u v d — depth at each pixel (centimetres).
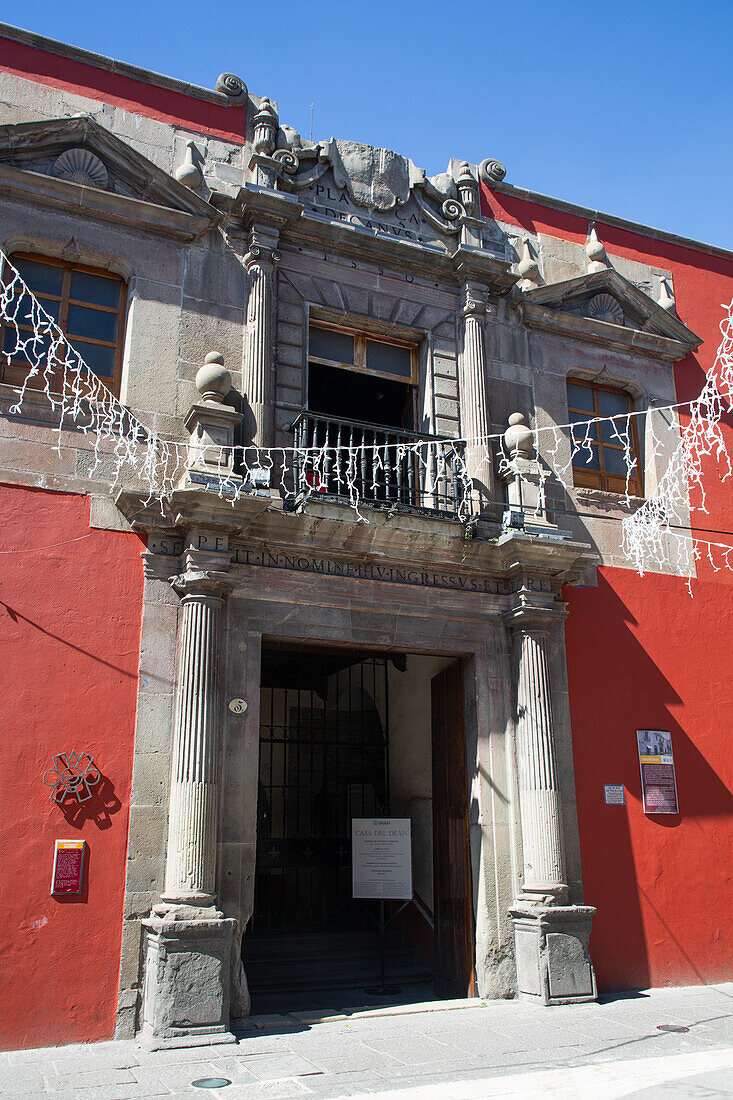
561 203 1230
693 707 1091
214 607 823
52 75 943
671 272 1306
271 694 1415
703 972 990
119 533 836
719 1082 599
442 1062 655
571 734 998
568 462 1120
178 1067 638
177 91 1007
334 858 1331
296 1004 913
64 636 789
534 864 903
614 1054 680
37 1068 633
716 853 1048
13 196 877
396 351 1088
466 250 1084
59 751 761
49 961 714
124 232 927
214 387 884
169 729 805
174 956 710
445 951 971
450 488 997
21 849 729
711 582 1166
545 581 993
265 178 999
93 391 858
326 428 963
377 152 1104
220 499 813
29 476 814
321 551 899
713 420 1256
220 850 792
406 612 946
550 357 1151
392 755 1291
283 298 996
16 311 823
